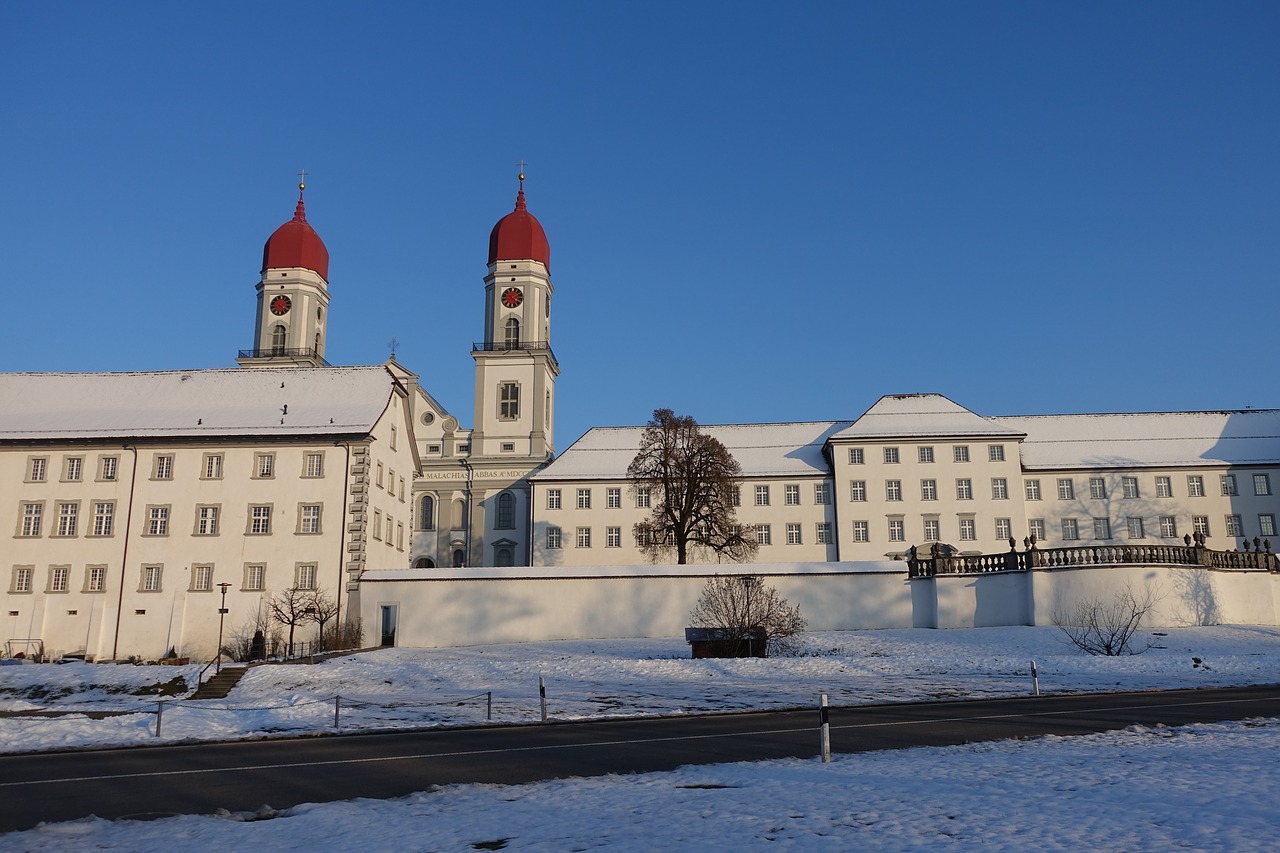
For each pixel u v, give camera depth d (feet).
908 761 56.08
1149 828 36.88
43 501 198.08
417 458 235.61
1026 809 41.04
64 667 147.23
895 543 261.24
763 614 149.07
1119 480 267.39
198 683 136.77
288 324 314.55
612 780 52.60
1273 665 123.24
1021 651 145.69
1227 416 281.74
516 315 313.32
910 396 277.44
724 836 38.14
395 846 38.47
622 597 181.78
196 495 195.93
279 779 56.44
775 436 288.71
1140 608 162.50
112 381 217.97
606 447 289.74
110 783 56.13
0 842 40.78
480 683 125.29
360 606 185.88
